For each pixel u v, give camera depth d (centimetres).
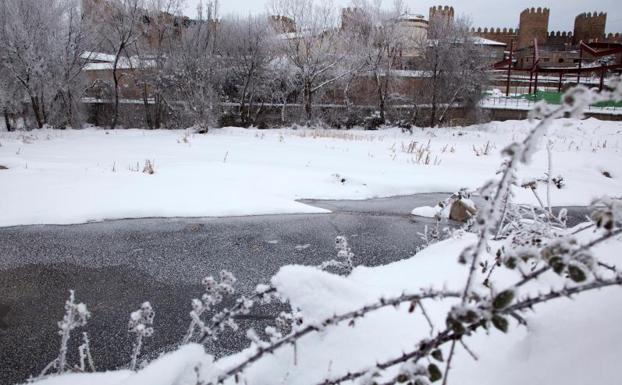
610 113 2580
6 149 1272
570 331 147
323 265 304
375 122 2769
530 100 3047
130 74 2728
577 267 104
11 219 615
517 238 289
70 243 542
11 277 445
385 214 702
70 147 1366
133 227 607
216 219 652
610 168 1162
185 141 1535
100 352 310
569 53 4975
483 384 148
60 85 2177
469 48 2694
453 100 2741
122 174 868
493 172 1048
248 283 428
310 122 2664
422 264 328
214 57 2516
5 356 307
